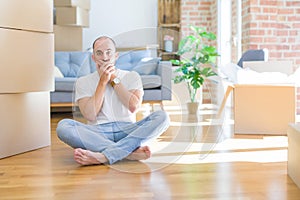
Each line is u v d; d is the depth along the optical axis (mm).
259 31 4332
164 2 5734
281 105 2879
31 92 2344
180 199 1432
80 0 5039
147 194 1495
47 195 1494
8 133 2188
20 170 1887
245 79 3000
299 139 1547
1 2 2068
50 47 2412
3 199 1449
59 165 1985
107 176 1770
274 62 3117
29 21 2240
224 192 1509
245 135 2855
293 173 1654
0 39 2080
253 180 1674
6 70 2129
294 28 4332
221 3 5363
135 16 5715
